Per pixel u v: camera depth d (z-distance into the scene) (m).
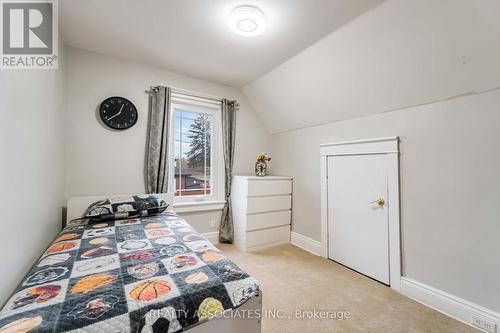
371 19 1.76
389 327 1.61
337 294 2.01
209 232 3.22
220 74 2.97
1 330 0.72
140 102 2.71
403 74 1.90
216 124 3.33
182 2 1.69
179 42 2.24
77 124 2.37
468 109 1.68
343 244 2.62
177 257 1.32
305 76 2.60
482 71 1.54
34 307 0.84
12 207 1.07
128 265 1.21
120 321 0.81
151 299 0.91
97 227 1.92
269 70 2.81
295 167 3.35
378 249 2.26
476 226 1.64
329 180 2.81
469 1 1.37
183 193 3.08
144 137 2.73
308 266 2.58
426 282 1.90
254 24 1.84
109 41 2.25
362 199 2.42
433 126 1.88
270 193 3.17
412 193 2.01
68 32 2.10
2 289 0.96
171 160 2.95
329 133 2.84
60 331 0.74
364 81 2.18
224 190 3.30
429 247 1.89
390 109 2.18
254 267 2.54
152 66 2.77
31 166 1.33
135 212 2.26
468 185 1.68
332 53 2.19
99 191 2.48
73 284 1.01
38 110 1.46
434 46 1.64
